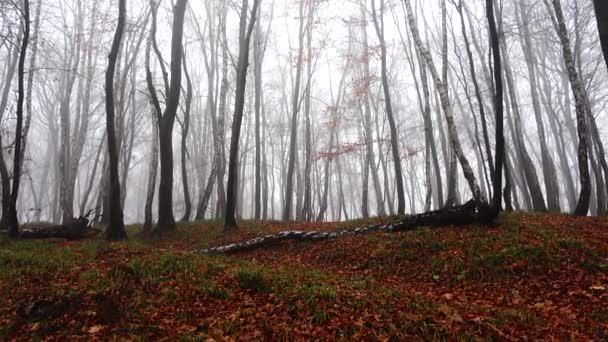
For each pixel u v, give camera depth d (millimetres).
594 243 10039
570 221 12906
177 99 18062
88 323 6312
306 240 13648
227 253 13539
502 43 23109
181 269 8922
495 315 6680
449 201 18734
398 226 13148
